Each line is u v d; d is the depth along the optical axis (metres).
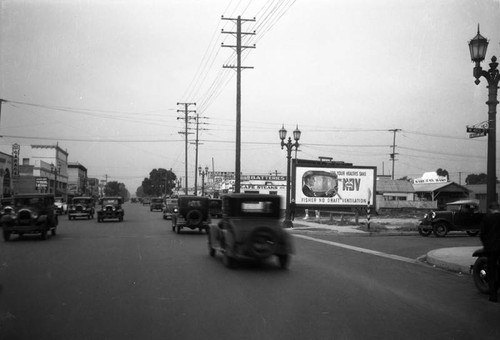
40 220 20.95
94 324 6.83
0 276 11.03
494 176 12.91
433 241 21.80
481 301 8.82
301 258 15.12
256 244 12.45
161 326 6.73
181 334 6.35
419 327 6.86
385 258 15.62
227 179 82.62
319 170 43.97
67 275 11.19
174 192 102.88
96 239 21.42
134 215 50.00
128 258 14.52
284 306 8.05
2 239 21.78
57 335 6.29
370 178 44.75
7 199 32.78
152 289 9.50
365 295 9.14
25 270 11.98
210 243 15.20
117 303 8.20
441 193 63.97
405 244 20.31
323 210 43.94
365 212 44.50
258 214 13.45
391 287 10.10
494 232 8.80
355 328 6.73
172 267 12.68
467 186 71.56
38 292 9.14
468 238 23.53
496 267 8.75
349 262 14.27
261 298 8.70
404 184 67.25
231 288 9.70
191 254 15.73
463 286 10.50
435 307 8.22
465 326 6.96
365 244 20.30
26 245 18.67
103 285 9.91
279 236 12.68
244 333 6.40
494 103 13.02
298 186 43.69
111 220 39.16
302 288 9.78
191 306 7.99
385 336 6.37
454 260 13.77
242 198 13.40
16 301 8.34
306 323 6.96
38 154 96.50
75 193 114.06
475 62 13.04
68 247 17.86
